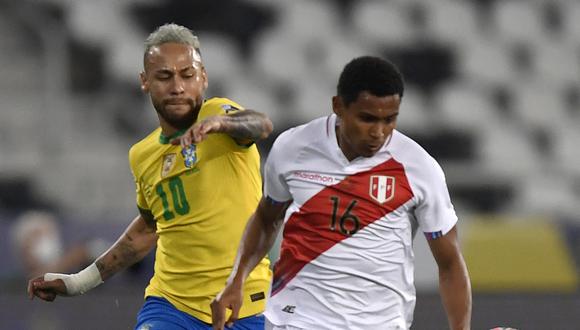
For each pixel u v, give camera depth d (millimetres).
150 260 35469
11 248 37750
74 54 53094
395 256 13312
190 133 14016
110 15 54250
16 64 51719
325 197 13336
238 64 54094
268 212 14281
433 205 13188
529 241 37719
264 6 55500
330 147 13336
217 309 14289
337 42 55625
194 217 16109
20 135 50156
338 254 13297
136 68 53281
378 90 12312
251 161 16266
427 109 55031
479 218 41562
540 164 52906
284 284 13766
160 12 54750
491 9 57969
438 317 29516
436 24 57156
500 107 55812
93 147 50531
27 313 31578
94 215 44250
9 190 47562
